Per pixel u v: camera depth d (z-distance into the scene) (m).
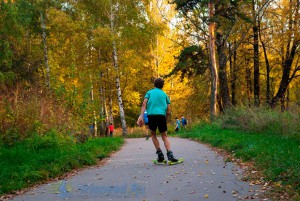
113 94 34.97
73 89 14.80
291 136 9.55
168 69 33.78
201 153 9.81
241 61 31.61
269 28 27.19
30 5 23.98
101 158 9.95
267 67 29.05
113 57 28.69
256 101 16.12
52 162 7.75
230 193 5.00
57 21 25.86
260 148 7.97
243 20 23.25
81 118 14.12
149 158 9.41
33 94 12.33
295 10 24.33
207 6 22.20
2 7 16.34
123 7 28.64
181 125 33.28
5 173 6.55
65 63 27.98
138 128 30.75
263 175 5.86
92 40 27.89
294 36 24.75
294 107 12.05
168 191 5.36
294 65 30.38
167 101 8.22
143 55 31.00
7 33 17.38
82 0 28.70
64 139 10.68
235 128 14.68
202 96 30.14
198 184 5.69
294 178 5.10
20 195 5.66
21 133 10.15
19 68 21.00
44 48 25.36
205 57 24.45
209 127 18.64
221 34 23.92
